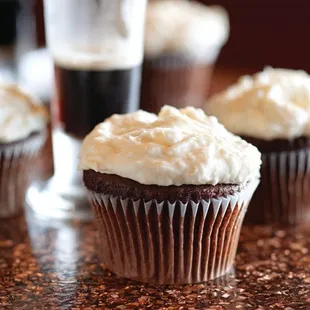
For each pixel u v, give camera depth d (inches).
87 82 20.2
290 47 39.1
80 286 17.8
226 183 17.2
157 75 28.7
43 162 23.5
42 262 18.7
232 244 18.1
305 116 19.9
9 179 20.3
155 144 17.0
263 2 39.1
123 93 20.4
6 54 31.1
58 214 20.6
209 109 21.1
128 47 20.3
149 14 29.4
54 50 20.5
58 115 20.9
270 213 20.5
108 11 20.2
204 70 30.5
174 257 17.5
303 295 17.6
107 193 17.3
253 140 19.9
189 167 16.8
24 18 31.7
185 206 17.0
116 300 17.3
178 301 17.3
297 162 20.0
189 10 31.2
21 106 20.5
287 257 19.0
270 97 20.1
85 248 19.2
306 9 38.1
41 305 17.1
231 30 40.2
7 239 19.6
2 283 17.9
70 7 20.2
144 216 17.2
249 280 18.1
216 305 17.2
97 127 17.9
